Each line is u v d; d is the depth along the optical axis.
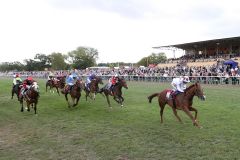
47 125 15.60
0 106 24.17
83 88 24.03
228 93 25.02
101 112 18.58
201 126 13.19
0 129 15.30
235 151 9.63
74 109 20.42
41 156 10.39
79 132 13.60
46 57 111.38
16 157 10.41
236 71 33.59
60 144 11.77
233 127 12.75
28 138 13.01
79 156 10.17
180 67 44.19
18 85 23.92
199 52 65.81
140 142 11.34
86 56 111.50
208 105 18.92
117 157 9.82
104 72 51.44
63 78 29.31
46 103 24.47
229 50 59.22
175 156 9.55
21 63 120.81
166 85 34.97
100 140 11.98
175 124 13.98
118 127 14.14
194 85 12.83
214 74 35.16
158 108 18.73
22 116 18.88
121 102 20.36
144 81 43.59
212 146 10.27
